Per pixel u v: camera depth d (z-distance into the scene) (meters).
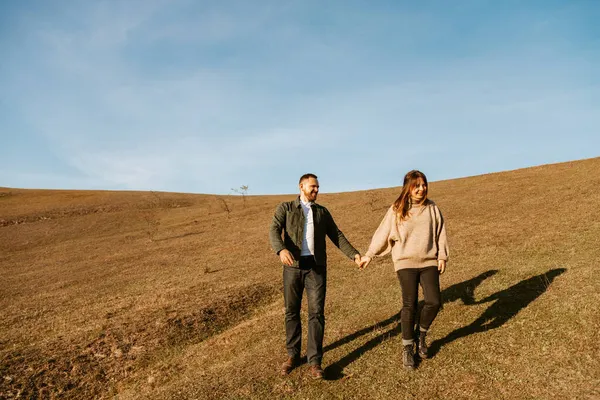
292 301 4.47
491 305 5.67
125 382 6.47
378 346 4.92
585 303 4.95
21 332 9.62
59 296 13.66
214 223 31.16
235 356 6.05
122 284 14.36
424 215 4.02
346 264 12.35
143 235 29.55
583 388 3.43
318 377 4.18
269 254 16.58
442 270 4.01
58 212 44.41
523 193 20.70
